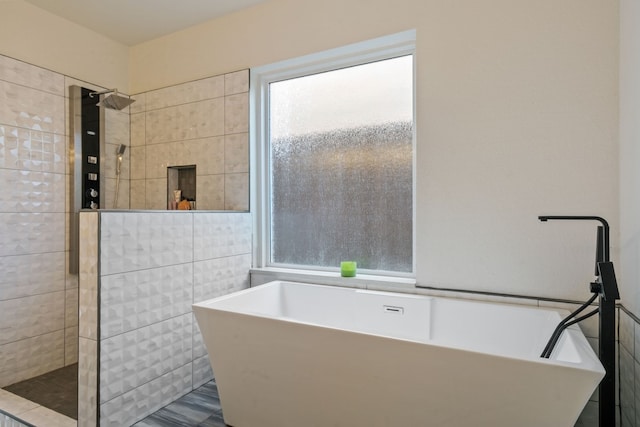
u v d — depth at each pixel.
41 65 2.71
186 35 3.12
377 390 1.60
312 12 2.62
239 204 2.90
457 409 1.46
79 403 1.94
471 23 2.14
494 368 1.37
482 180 2.12
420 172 2.27
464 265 2.16
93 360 1.88
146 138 3.31
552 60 1.96
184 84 3.13
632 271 1.65
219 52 2.98
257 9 2.82
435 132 2.23
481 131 2.12
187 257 2.38
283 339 1.77
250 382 1.92
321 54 2.63
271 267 2.97
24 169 2.58
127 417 2.00
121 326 1.98
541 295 1.99
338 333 1.63
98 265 1.87
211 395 2.36
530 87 2.01
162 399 2.21
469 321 2.06
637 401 1.56
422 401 1.52
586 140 1.90
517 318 1.95
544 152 1.98
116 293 1.95
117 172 3.16
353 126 2.72
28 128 2.62
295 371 1.78
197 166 3.07
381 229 2.62
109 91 2.74
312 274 2.65
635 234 1.62
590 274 1.90
